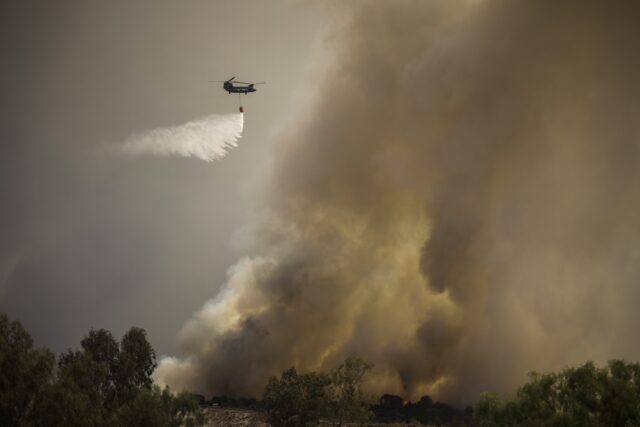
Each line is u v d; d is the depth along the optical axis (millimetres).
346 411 78375
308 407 77250
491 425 57531
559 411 55562
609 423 52875
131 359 71000
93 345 71500
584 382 55469
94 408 60344
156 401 60906
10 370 60000
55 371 63969
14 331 64562
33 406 58750
